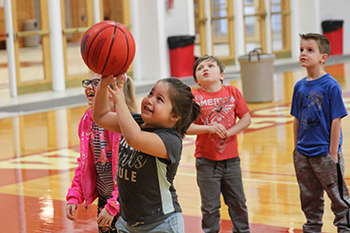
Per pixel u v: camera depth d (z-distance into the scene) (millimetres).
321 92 3863
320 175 3912
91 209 5270
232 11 19734
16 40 14180
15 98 13938
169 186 2715
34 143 8742
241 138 8492
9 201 5629
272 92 12273
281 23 22000
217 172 3959
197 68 4137
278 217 4750
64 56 15469
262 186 5781
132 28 17016
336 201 3908
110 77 2471
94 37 2396
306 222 4422
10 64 14047
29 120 10852
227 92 4109
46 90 15102
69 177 6625
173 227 2695
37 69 14867
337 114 3807
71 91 15039
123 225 2795
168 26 17219
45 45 14906
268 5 21062
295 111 4094
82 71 16125
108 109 2629
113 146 3090
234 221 4047
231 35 19828
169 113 2617
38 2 14641
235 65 19984
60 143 8719
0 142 8875
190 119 2742
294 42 22531
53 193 5914
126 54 2436
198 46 18844
